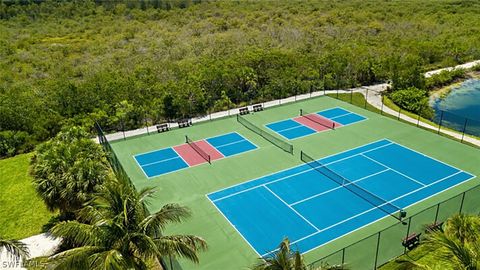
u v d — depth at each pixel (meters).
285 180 33.47
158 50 77.19
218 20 104.75
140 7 123.31
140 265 16.75
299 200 30.58
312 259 24.17
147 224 16.98
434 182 32.62
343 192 31.39
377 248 23.06
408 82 56.06
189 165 36.69
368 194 31.00
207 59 63.66
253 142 41.16
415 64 61.03
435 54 73.75
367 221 27.80
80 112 46.47
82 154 25.91
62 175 24.56
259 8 125.88
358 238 26.02
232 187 32.69
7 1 115.56
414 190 31.52
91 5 121.62
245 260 24.53
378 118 46.91
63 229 16.12
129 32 94.12
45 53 77.19
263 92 55.03
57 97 47.16
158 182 33.88
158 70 59.50
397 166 35.38
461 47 74.50
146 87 51.56
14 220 30.09
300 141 41.00
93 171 24.53
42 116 44.69
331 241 25.88
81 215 18.72
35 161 27.61
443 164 35.62
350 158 37.03
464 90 62.06
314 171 34.72
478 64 70.56
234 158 37.72
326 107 50.94
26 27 102.50
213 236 26.77
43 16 112.06
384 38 84.62
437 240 16.11
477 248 15.34
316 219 28.23
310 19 108.62
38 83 56.03
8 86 56.69
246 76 54.59
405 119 47.12
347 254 24.31
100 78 53.81
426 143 40.03
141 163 37.47
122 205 18.00
